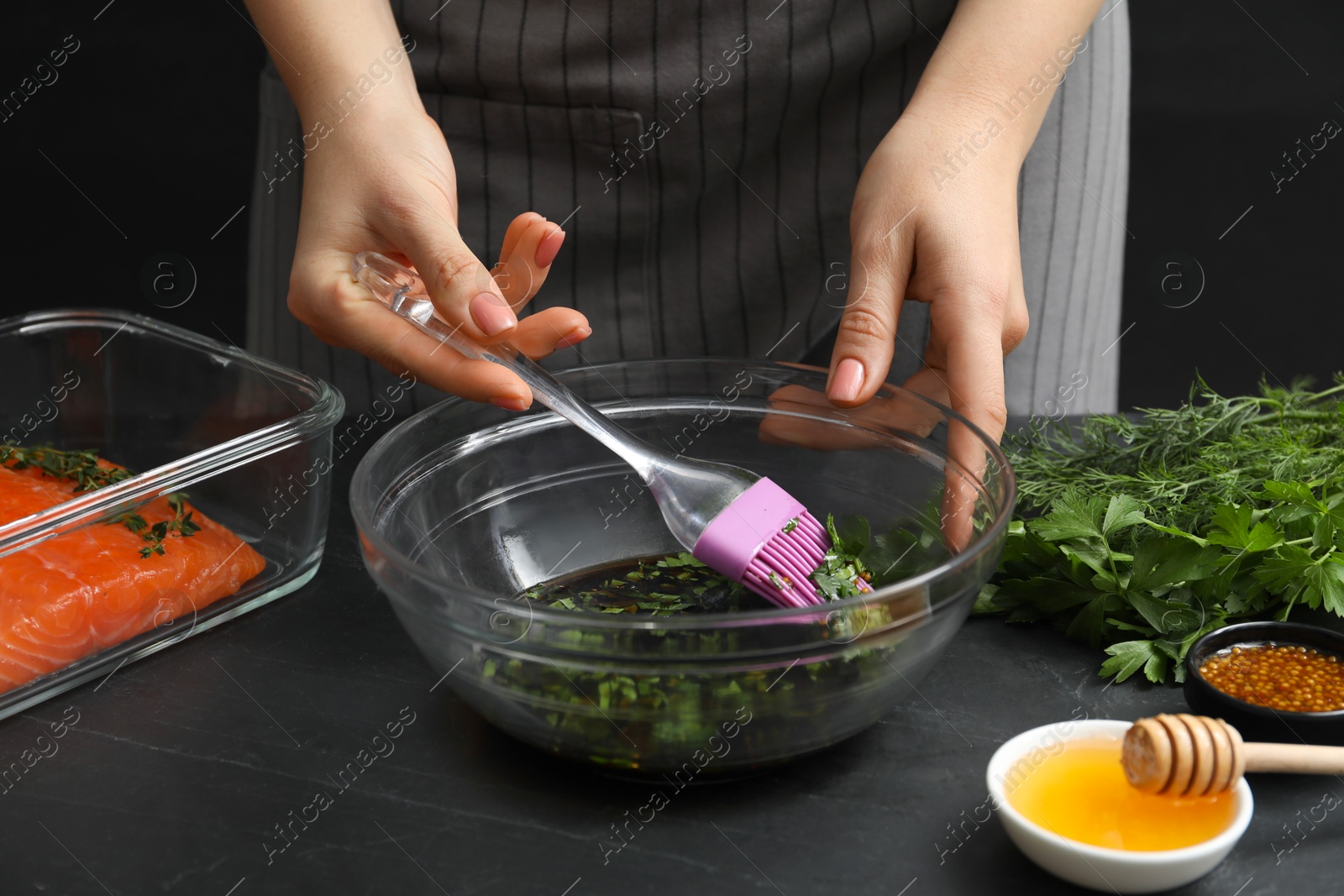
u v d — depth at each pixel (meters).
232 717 0.88
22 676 0.88
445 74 1.29
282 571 1.04
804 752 0.76
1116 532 0.97
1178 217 3.02
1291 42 3.47
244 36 3.46
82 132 3.25
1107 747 0.75
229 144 3.26
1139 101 3.34
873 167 1.02
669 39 1.25
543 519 1.01
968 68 1.03
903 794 0.78
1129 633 0.91
